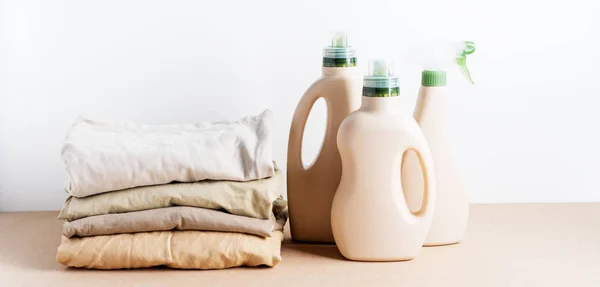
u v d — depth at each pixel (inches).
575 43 53.1
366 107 42.2
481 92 53.6
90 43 52.1
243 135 42.7
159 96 52.8
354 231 42.3
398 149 41.8
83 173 40.5
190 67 52.6
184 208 40.7
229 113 53.2
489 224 49.8
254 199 41.2
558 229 48.6
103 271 41.2
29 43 51.9
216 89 52.9
